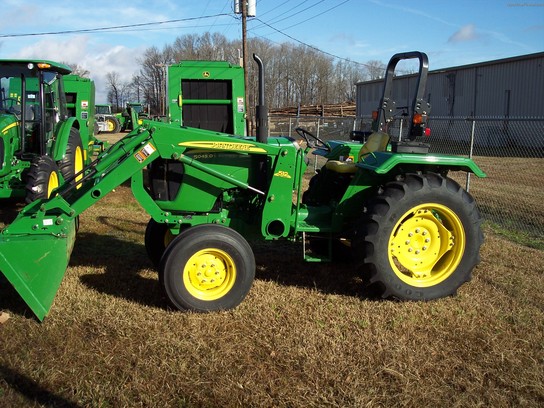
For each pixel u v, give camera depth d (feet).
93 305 13.48
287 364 10.71
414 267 14.51
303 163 14.42
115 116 106.22
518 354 11.45
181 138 13.76
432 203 13.93
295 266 17.35
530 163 50.83
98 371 10.34
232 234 13.19
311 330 12.26
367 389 9.93
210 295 13.24
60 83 27.78
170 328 12.25
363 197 14.75
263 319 12.81
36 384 9.86
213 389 9.77
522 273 16.97
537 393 10.00
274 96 163.53
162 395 9.57
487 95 77.41
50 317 12.63
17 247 12.01
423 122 14.34
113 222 23.54
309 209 15.52
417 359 11.08
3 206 26.45
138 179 13.88
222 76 38.14
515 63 71.92
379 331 12.28
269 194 14.28
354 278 16.16
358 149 17.71
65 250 12.85
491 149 66.80
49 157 23.59
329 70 165.37
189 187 14.38
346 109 115.34
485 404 9.66
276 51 161.99
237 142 13.97
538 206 29.07
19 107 24.08
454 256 14.51
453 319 13.15
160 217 14.21
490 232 23.43
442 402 9.66
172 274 12.78
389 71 16.33
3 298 13.71
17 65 23.72
